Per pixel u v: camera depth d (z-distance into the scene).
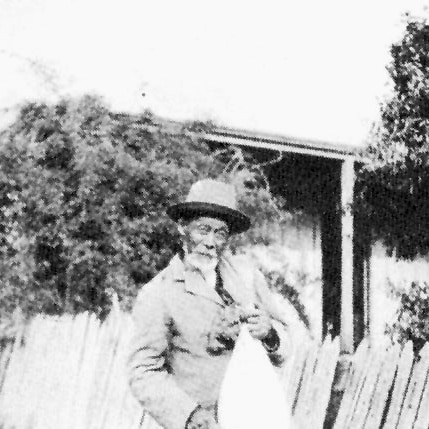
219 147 6.78
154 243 5.80
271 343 2.33
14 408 4.44
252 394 2.11
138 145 6.00
